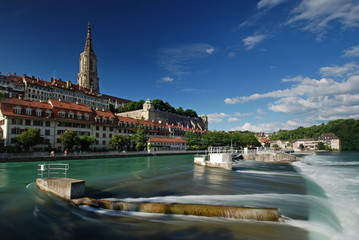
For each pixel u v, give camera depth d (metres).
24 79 105.88
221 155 36.06
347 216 13.26
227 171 32.59
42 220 11.46
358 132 164.00
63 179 16.19
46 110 60.81
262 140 191.75
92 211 12.77
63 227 10.67
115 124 81.88
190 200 15.41
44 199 14.70
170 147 95.75
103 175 27.30
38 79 114.25
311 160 68.94
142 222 11.29
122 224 11.04
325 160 71.19
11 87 102.38
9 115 52.59
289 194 18.05
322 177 29.34
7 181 21.58
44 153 49.56
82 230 10.36
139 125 85.94
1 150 46.09
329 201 16.45
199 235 9.87
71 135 57.00
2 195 15.59
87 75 163.00
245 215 11.73
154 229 10.48
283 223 11.39
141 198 15.94
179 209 12.40
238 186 21.03
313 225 11.19
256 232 10.23
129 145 82.06
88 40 172.88
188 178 25.23
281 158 59.00
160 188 19.53
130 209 12.83
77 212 12.59
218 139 115.19
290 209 13.73
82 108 72.81
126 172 30.39
